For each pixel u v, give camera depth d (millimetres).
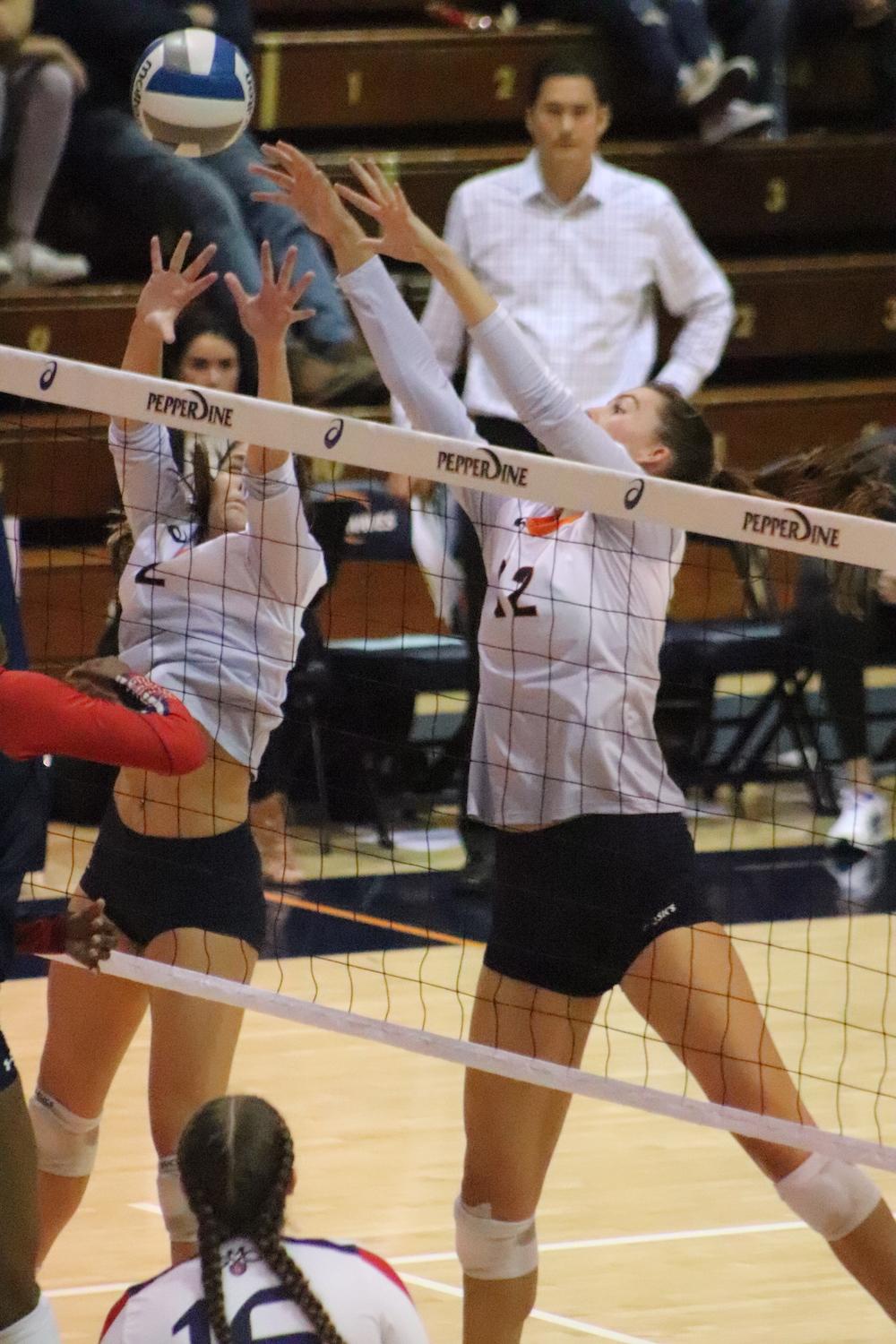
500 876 8867
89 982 9141
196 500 9492
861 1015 14805
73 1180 9461
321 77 23297
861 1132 12594
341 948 16078
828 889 17844
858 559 7734
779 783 20703
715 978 8531
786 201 24516
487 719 8891
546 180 18297
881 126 25422
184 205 20094
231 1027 8930
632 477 7895
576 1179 11977
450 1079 13641
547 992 8664
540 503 8242
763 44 24031
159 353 9547
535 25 24312
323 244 20656
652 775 8797
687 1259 10844
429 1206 11531
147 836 9016
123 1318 6352
